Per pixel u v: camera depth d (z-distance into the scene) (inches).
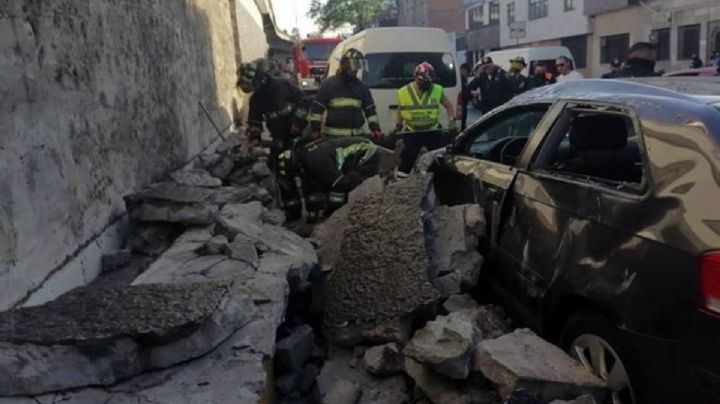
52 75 157.1
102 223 184.2
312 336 139.6
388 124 399.2
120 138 210.2
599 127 125.5
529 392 103.2
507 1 1654.8
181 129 311.0
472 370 113.3
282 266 153.3
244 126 597.0
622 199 107.5
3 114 129.9
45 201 145.6
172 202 197.3
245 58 771.4
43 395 96.3
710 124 99.4
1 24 133.4
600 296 106.7
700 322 88.5
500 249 151.1
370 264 156.7
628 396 103.0
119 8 222.7
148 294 117.9
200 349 108.1
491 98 449.1
